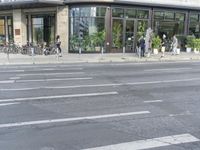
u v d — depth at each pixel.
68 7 30.52
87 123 7.49
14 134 6.65
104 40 30.38
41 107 8.99
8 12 37.06
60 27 31.11
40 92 11.25
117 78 15.10
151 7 32.94
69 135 6.62
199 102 10.03
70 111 8.57
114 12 30.58
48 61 23.58
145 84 13.46
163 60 26.70
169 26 34.91
